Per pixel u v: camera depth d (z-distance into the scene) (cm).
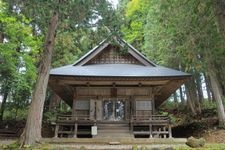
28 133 1096
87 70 1639
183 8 1191
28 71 1827
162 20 1423
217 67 1594
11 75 1798
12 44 1678
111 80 1617
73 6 1000
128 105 1727
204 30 1215
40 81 1175
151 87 1753
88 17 1082
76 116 1675
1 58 1694
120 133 1581
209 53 1375
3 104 2094
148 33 1944
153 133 1545
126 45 1381
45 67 1194
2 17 1596
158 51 1867
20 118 2233
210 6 1024
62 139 1353
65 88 1791
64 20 1153
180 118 2248
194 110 2183
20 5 1028
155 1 1622
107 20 1138
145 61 1773
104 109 1720
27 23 1766
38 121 1131
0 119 2083
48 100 2531
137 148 1084
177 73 1577
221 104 1605
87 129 1652
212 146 1109
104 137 1516
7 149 1059
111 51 1842
